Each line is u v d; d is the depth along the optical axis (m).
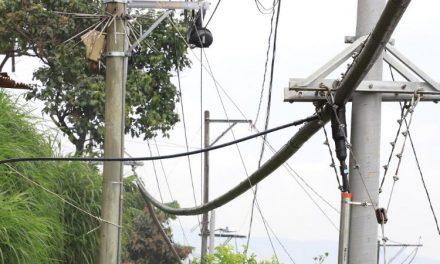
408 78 18.12
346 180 17.92
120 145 26.80
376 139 18.27
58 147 28.19
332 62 18.02
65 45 38.88
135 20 29.44
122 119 26.84
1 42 39.41
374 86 18.06
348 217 17.84
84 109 39.56
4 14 39.06
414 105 18.08
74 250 28.22
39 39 39.38
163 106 40.91
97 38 26.80
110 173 26.81
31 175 25.47
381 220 17.88
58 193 27.61
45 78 39.31
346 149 17.97
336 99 17.80
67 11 38.97
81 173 28.36
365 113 18.22
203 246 52.31
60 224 26.98
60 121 39.72
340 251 17.80
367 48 15.79
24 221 23.03
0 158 24.27
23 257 22.89
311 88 17.92
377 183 18.25
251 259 40.34
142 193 35.41
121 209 26.91
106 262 26.62
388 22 14.96
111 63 26.86
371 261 18.11
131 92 39.16
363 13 18.20
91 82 38.97
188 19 31.48
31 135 26.75
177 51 40.00
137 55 40.03
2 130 25.30
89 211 28.27
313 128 19.02
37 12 38.91
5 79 27.58
